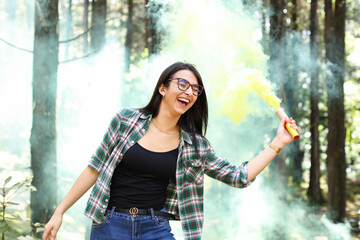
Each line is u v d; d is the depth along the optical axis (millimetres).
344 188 5816
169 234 1899
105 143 1887
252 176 1885
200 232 1896
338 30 5465
